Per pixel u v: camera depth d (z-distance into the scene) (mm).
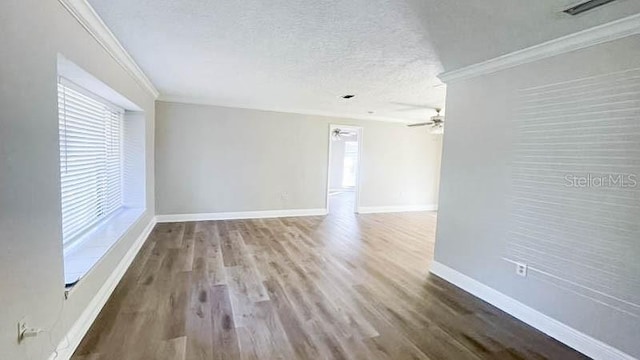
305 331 2406
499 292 2926
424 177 8211
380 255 4348
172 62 3373
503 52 2734
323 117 6922
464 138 3328
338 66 3385
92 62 2410
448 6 1996
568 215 2398
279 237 5090
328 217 6855
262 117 6363
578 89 2324
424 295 3131
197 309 2680
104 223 3682
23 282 1533
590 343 2240
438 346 2289
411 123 7883
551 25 2176
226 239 4859
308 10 2123
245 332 2359
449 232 3514
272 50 2938
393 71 3496
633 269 2053
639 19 1959
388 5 2021
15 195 1461
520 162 2750
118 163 4246
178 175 5848
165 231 5184
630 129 2061
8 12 1392
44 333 1734
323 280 3406
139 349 2117
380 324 2555
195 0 2027
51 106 1791
